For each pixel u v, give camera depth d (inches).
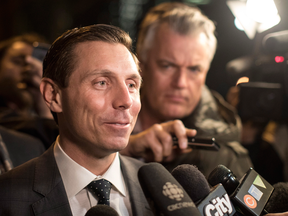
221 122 65.5
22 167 35.3
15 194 32.3
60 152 34.7
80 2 183.8
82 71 31.4
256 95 70.1
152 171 28.0
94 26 33.9
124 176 37.2
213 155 60.2
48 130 63.8
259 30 74.7
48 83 34.0
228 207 29.1
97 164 34.2
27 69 70.4
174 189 26.8
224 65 139.8
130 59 32.8
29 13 194.5
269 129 85.4
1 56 79.2
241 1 78.4
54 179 33.6
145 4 167.8
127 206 35.3
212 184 32.5
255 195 31.2
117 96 31.0
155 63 61.4
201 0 140.6
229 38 137.6
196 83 61.5
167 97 61.4
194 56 59.6
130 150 55.0
